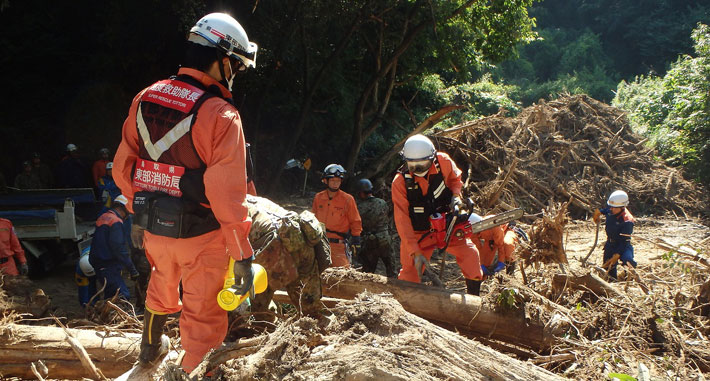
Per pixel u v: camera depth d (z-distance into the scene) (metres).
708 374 4.06
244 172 2.74
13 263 7.05
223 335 3.09
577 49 54.62
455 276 9.75
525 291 4.66
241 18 15.28
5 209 10.34
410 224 5.38
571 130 16.64
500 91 37.84
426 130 17.22
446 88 30.98
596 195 14.95
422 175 5.27
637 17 58.53
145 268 7.11
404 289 4.82
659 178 16.19
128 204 3.03
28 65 18.83
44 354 3.87
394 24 17.78
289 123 20.17
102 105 17.97
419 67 19.91
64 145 17.75
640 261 10.27
